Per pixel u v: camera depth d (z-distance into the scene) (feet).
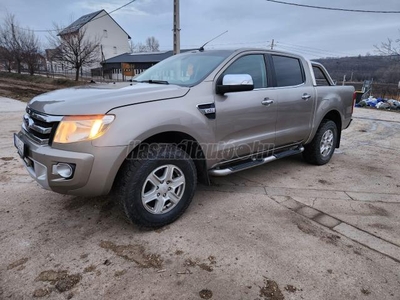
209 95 8.46
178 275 6.21
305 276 6.20
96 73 131.54
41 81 88.99
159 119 7.22
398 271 6.41
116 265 6.51
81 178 6.51
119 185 7.22
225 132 8.93
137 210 7.39
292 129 11.43
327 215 8.90
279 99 10.53
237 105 9.09
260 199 9.94
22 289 5.76
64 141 6.48
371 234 7.89
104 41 151.53
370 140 19.93
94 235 7.66
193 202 9.64
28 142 7.28
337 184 11.49
